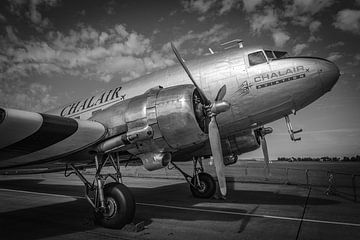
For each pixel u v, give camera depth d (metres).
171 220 6.21
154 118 5.49
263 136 9.46
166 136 5.48
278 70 7.29
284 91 7.19
